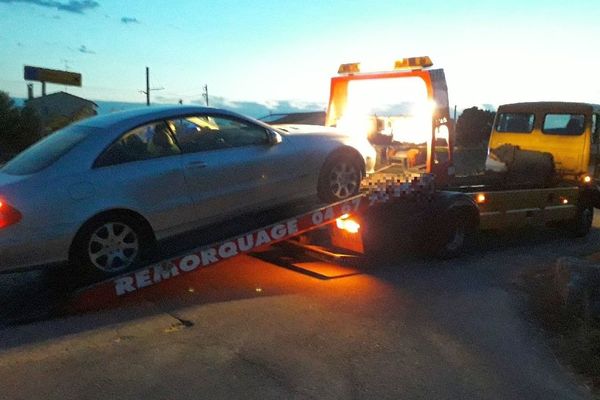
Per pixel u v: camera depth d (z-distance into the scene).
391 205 7.57
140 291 6.18
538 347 5.21
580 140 10.41
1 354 4.56
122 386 4.07
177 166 5.91
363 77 8.25
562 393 4.30
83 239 5.41
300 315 5.61
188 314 5.52
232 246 6.21
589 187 10.62
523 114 11.27
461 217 8.30
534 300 6.59
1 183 5.25
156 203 5.79
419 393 4.15
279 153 6.66
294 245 7.59
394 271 7.58
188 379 4.20
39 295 6.04
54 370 4.29
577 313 5.92
